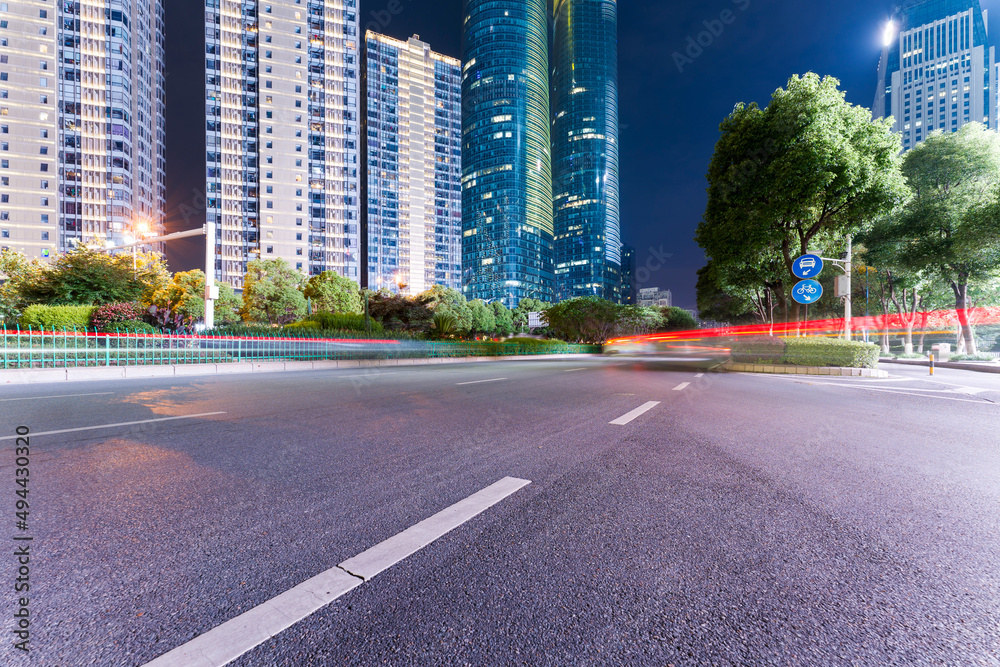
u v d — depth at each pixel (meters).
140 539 2.07
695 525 2.29
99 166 77.31
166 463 3.38
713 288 34.50
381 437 4.36
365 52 140.00
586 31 172.25
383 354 21.20
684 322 79.88
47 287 21.08
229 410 5.93
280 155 93.44
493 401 7.03
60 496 2.64
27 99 72.00
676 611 1.55
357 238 103.38
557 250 171.12
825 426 5.12
